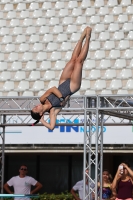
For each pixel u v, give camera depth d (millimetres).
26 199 27766
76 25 42531
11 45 41531
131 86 37812
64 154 35031
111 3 43906
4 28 42969
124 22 42406
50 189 36031
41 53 40625
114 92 37531
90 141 25562
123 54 40000
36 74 39188
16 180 27859
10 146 32844
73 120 31438
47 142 32594
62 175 36062
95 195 24375
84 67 39031
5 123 28891
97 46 40438
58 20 43156
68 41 41250
